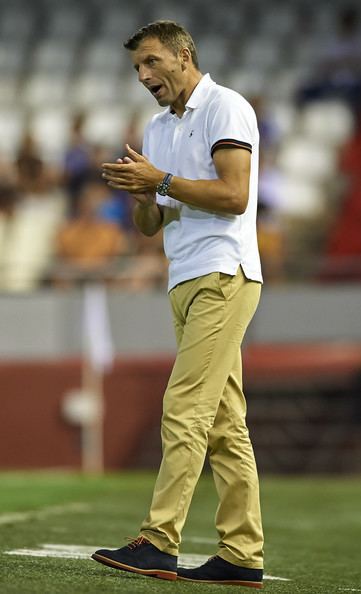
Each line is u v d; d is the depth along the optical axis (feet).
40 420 140.56
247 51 213.25
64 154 180.96
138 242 158.10
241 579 50.39
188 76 50.42
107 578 47.98
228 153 48.75
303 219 173.78
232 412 50.67
